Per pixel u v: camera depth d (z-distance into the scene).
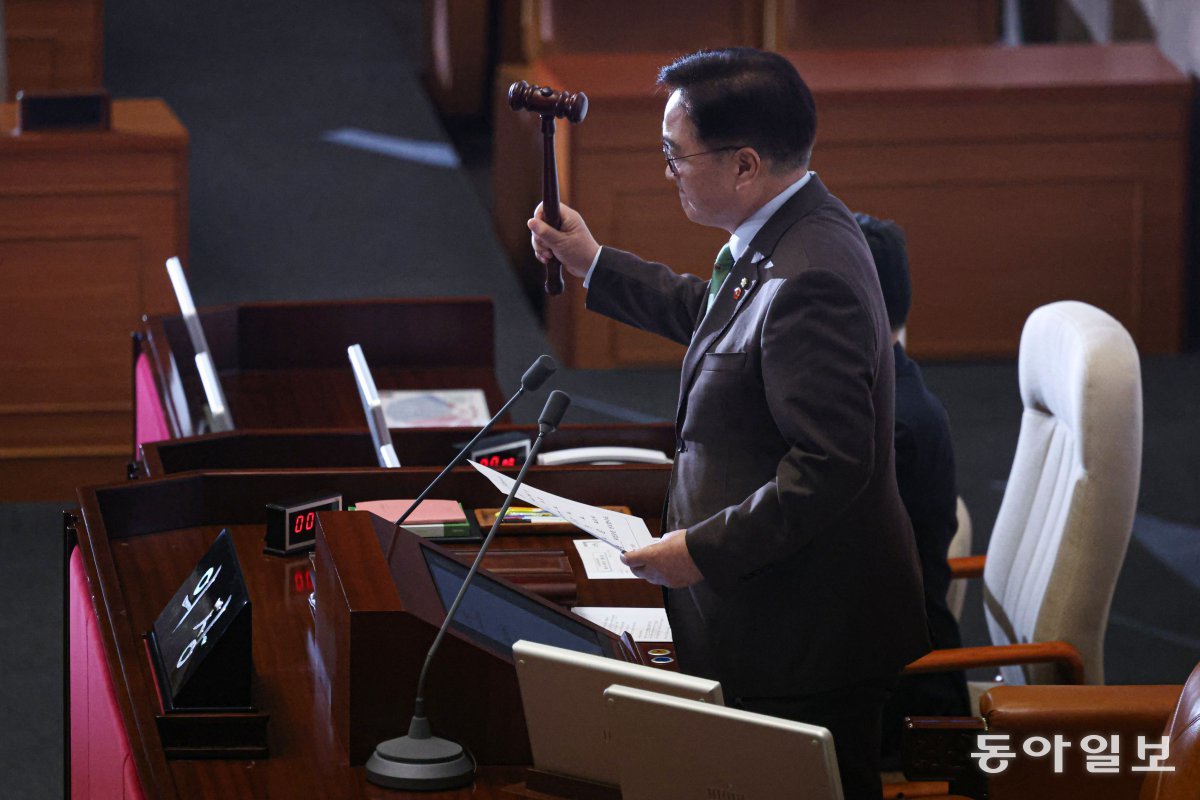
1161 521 20.42
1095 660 11.58
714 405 8.99
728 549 8.48
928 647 9.41
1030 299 26.27
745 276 8.95
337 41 38.84
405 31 40.19
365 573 8.20
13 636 16.91
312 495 10.87
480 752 7.95
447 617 7.71
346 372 16.11
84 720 9.46
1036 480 12.36
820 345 8.47
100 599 9.16
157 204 20.50
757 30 28.91
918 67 26.53
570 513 9.02
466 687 7.89
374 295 27.27
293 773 7.77
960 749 9.59
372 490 11.30
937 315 26.19
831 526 9.02
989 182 25.70
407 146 33.78
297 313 15.99
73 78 30.48
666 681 6.87
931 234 25.84
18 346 20.45
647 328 10.73
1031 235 26.02
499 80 29.48
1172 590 18.55
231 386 15.45
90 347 20.66
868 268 8.83
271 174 31.86
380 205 30.98
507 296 27.95
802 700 9.23
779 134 8.91
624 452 12.55
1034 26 31.89
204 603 8.57
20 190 20.05
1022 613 12.07
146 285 20.69
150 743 7.69
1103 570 11.41
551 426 8.65
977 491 21.16
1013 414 24.05
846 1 28.81
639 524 9.42
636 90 24.97
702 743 6.59
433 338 16.30
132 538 10.77
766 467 8.96
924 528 11.38
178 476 10.98
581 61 27.38
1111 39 29.36
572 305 25.28
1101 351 11.35
